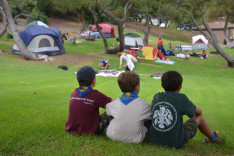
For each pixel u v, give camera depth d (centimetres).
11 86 855
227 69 2286
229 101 773
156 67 2123
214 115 550
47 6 5325
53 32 2209
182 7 2450
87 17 4603
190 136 307
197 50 3666
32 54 1903
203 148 312
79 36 4112
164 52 2923
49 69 1562
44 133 332
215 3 2028
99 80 1150
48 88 830
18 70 1402
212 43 2478
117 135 307
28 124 372
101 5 2045
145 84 1076
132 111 302
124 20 2297
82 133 330
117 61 2139
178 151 289
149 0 2170
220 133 397
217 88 1112
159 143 300
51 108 514
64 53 2402
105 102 325
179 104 287
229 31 4984
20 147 284
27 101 580
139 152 279
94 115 331
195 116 320
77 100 328
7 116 421
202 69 2238
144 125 323
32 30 2114
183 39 5434
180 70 2089
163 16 3294
